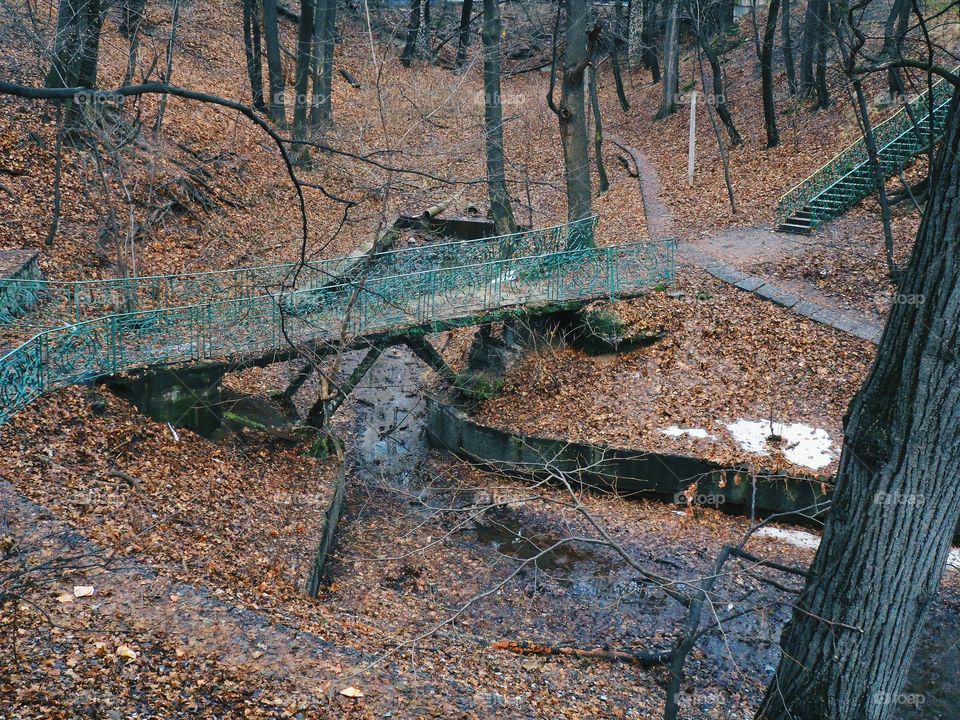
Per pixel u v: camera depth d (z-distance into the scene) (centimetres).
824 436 1652
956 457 650
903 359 656
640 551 1479
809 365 1811
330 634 1034
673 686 751
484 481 1756
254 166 2802
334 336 1620
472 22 4719
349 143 3094
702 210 2752
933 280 638
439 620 1234
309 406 1922
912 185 2369
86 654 855
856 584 684
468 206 2833
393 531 1550
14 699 764
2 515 1074
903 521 662
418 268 1969
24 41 2316
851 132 2811
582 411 1800
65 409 1348
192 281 2014
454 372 1872
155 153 2208
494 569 1430
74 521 1112
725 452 1616
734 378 1811
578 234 2100
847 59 1819
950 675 1181
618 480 1662
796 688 727
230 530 1260
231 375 1825
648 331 1930
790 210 2488
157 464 1341
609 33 4328
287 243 2389
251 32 3691
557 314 1997
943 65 2684
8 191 1998
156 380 1483
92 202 2114
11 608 899
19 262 1727
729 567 1416
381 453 1883
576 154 2158
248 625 995
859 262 2145
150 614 966
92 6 2094
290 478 1497
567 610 1319
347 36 4347
